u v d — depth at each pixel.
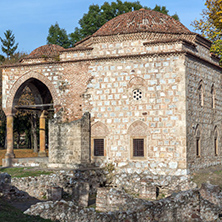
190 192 20.62
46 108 41.91
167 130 30.58
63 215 17.72
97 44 33.12
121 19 34.50
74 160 31.83
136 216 18.64
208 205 20.70
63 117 33.62
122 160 31.59
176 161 30.19
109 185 31.27
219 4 36.66
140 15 34.31
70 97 33.62
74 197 24.78
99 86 32.69
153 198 27.48
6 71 36.09
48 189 24.72
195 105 32.41
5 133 65.06
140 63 31.62
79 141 31.73
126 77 31.94
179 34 32.75
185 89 30.56
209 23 41.50
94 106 32.72
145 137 31.12
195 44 32.84
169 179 29.91
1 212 17.67
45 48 38.78
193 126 31.80
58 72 34.19
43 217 17.59
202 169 32.94
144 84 31.41
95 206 24.69
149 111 31.14
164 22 34.00
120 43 32.50
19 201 24.31
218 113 37.75
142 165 30.97
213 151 36.16
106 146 32.09
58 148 32.69
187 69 31.17
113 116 32.09
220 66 38.91
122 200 21.83
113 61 32.38
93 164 32.25
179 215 19.92
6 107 36.06
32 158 35.59
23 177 27.00
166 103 30.78
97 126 32.50
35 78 35.00
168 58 30.97
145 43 31.72
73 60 33.44
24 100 52.97
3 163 35.09
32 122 58.12
